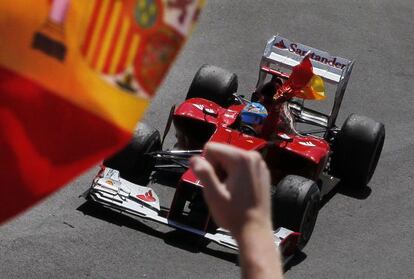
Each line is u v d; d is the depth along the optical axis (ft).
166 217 90.48
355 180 103.60
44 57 22.93
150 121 111.65
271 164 94.89
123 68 23.07
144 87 23.09
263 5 147.33
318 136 116.37
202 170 20.85
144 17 23.06
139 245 85.51
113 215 89.20
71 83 22.95
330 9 151.12
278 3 148.87
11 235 83.41
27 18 22.84
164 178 98.48
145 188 90.02
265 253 20.52
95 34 23.02
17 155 22.72
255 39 137.80
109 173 89.30
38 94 22.81
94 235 85.81
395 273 89.92
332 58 104.47
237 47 134.72
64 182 22.85
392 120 124.16
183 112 96.48
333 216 98.43
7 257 80.28
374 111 126.21
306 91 91.56
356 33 145.89
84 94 22.93
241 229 20.71
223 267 84.28
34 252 81.66
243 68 129.90
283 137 92.73
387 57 140.97
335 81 103.45
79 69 22.99
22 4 22.76
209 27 138.62
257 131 92.22
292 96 91.81
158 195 95.35
